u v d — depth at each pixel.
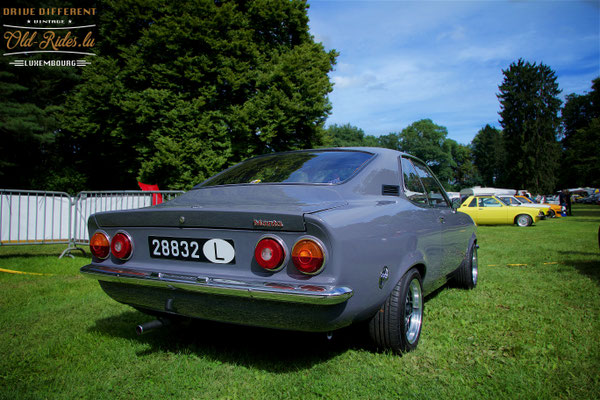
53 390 2.15
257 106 16.28
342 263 1.90
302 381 2.20
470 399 2.03
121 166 19.56
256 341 2.85
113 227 2.53
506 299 3.98
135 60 15.73
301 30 19.45
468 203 17.41
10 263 6.47
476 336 2.90
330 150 3.15
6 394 2.09
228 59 16.28
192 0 15.91
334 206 2.18
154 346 2.77
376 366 2.40
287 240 1.95
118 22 16.56
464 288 4.46
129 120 16.50
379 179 2.74
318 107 17.17
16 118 17.45
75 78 19.59
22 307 3.79
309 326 1.94
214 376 2.29
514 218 16.38
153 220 2.33
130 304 2.60
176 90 16.12
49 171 21.19
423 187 3.43
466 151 93.81
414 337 2.68
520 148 63.47
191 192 2.93
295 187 2.53
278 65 16.92
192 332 3.06
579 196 55.91
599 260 6.56
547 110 62.47
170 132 15.62
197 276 2.12
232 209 2.07
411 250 2.63
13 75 17.73
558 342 2.78
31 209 6.55
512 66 65.88
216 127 16.02
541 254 7.44
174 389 2.14
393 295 2.44
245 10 18.84
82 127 17.27
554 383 2.19
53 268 6.04
